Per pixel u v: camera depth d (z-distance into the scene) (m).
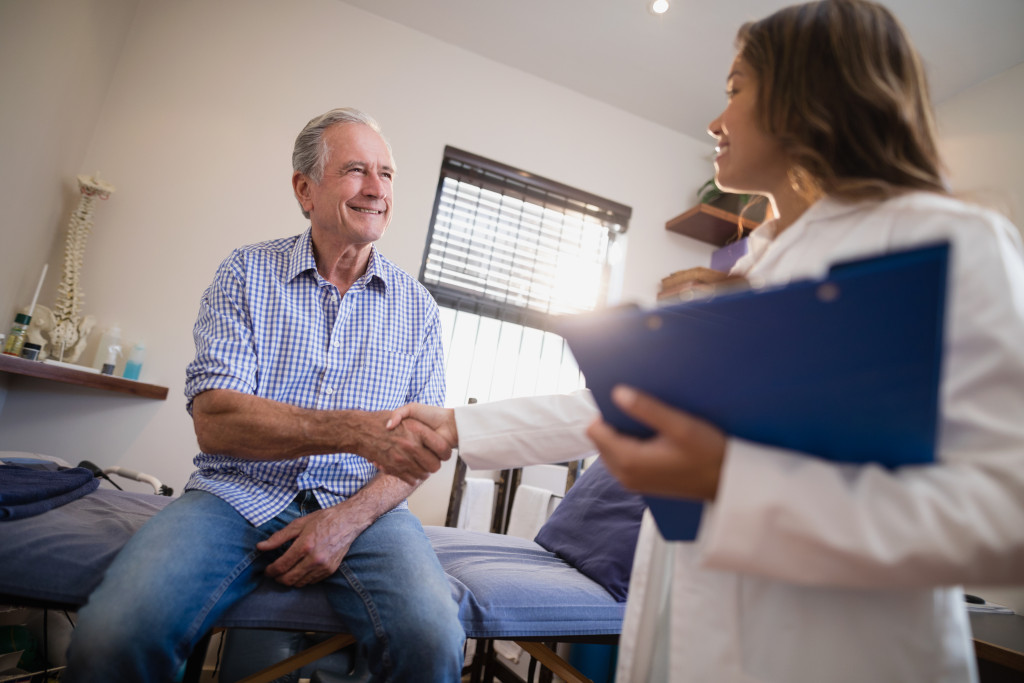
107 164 2.41
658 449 0.44
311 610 1.06
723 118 0.73
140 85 2.48
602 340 0.45
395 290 1.44
